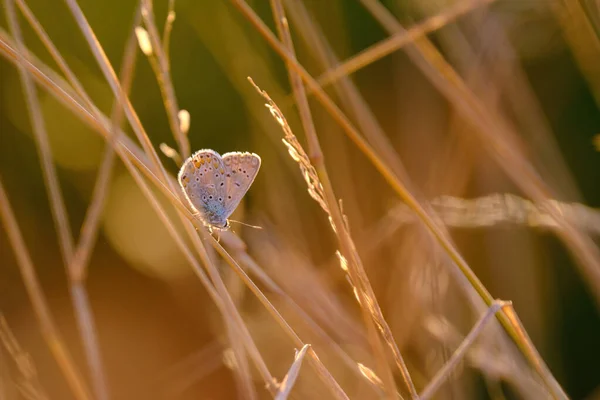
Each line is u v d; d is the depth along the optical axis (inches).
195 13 19.4
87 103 15.8
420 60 17.5
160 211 15.8
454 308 18.2
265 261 18.4
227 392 19.0
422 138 19.3
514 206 17.8
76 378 16.2
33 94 16.5
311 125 15.4
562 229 17.2
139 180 15.7
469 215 18.0
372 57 16.6
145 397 19.6
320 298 17.8
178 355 19.8
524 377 17.3
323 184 15.2
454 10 16.6
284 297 16.3
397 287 18.2
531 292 18.8
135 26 15.7
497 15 18.6
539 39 19.5
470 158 18.6
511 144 17.9
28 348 19.4
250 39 19.5
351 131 15.4
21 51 16.3
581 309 19.7
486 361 17.4
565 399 15.1
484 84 18.4
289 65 15.5
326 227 19.2
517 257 18.8
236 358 16.0
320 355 17.7
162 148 16.5
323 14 19.3
